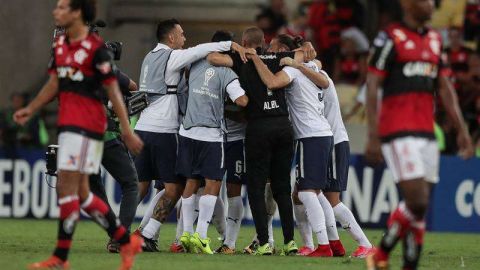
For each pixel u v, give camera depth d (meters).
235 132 32.06
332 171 31.59
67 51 22.58
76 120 22.48
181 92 32.19
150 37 58.19
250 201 30.33
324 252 30.73
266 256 29.83
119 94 22.67
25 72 56.03
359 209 47.28
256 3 59.91
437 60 21.83
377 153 21.66
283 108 30.33
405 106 21.36
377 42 21.75
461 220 48.00
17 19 55.88
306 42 31.09
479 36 58.50
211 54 30.83
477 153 51.75
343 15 57.91
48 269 23.12
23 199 48.62
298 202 31.86
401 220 21.34
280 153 30.47
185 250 31.42
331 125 31.83
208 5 59.72
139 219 46.72
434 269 27.39
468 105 54.03
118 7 58.38
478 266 29.00
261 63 30.19
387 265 21.86
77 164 22.52
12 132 52.28
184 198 31.45
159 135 31.66
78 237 37.31
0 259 26.78
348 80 57.53
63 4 22.39
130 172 30.05
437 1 59.72
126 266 23.05
